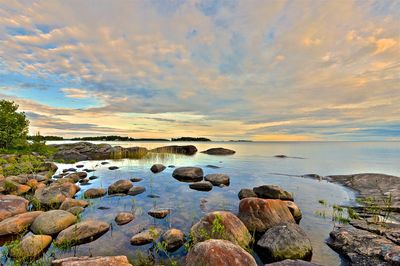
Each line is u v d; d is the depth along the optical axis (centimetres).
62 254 614
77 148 3356
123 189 1266
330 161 2941
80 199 1073
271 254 609
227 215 704
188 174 1683
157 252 631
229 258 468
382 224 773
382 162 2809
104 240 691
